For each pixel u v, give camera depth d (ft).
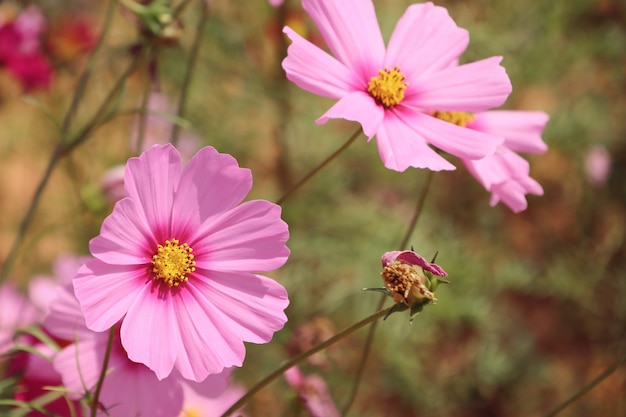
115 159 4.04
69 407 1.88
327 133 4.56
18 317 2.38
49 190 4.59
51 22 4.09
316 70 1.89
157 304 1.71
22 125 4.63
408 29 2.01
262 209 1.72
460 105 1.94
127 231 1.70
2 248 4.30
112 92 2.44
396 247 4.37
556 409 2.04
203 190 1.72
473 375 4.50
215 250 1.73
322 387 2.35
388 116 1.93
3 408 2.04
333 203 4.50
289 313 4.15
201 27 2.58
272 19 4.10
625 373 4.69
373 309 4.21
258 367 3.86
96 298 1.67
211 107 4.33
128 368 1.82
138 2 2.44
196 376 1.69
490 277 4.71
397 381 4.27
